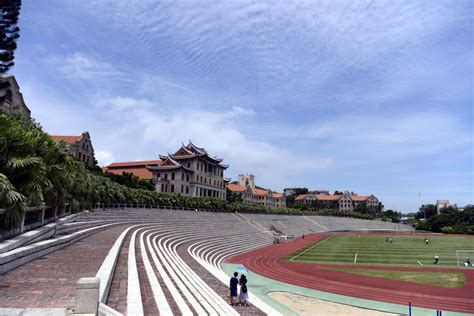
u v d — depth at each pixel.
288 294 27.31
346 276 35.72
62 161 23.52
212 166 105.44
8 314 8.18
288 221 118.19
